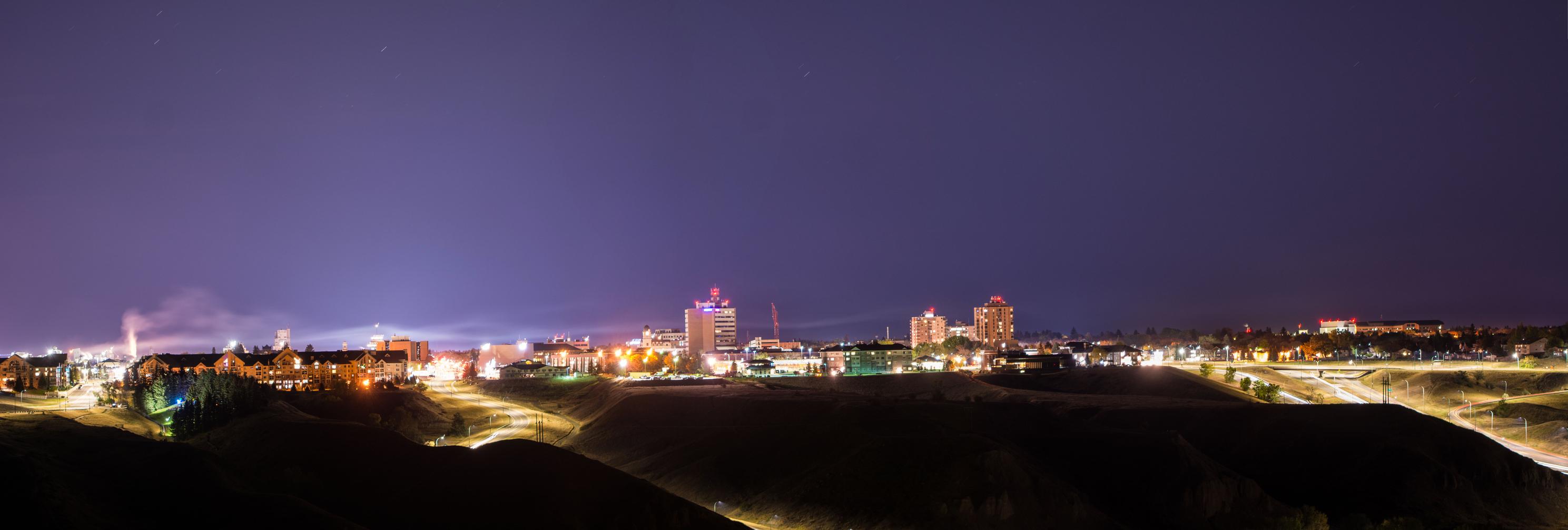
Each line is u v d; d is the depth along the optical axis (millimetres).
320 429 133625
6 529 77875
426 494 103438
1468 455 149750
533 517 97000
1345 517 138000
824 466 146125
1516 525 136750
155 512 88188
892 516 125688
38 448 107000
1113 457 148875
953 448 138625
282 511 88062
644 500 102312
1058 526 126375
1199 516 134250
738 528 105938
